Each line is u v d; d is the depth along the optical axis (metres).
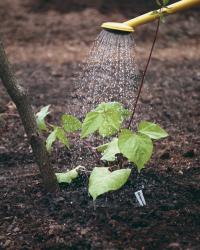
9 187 1.81
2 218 1.65
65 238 1.54
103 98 2.32
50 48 3.68
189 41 3.90
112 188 1.51
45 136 2.18
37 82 2.94
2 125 2.29
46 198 1.71
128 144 1.51
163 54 3.57
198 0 1.65
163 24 4.12
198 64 3.32
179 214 1.60
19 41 3.81
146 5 4.48
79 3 4.41
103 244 1.50
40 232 1.58
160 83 2.89
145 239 1.51
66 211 1.64
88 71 2.54
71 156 2.00
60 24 4.06
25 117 1.66
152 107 2.53
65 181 1.72
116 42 1.70
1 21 4.10
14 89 1.63
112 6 4.41
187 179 1.79
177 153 1.99
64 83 2.91
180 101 2.62
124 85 2.37
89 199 1.69
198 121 2.36
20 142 2.18
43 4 4.36
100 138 2.09
